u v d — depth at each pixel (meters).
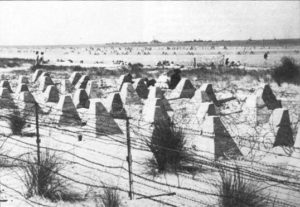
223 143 9.12
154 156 8.33
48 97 17.41
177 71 23.30
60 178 7.28
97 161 8.60
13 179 7.25
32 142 10.00
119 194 6.83
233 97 18.77
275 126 10.23
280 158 9.04
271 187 7.04
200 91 17.06
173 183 7.46
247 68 37.59
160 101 12.63
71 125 12.18
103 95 20.92
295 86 23.98
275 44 127.06
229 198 6.25
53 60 64.56
